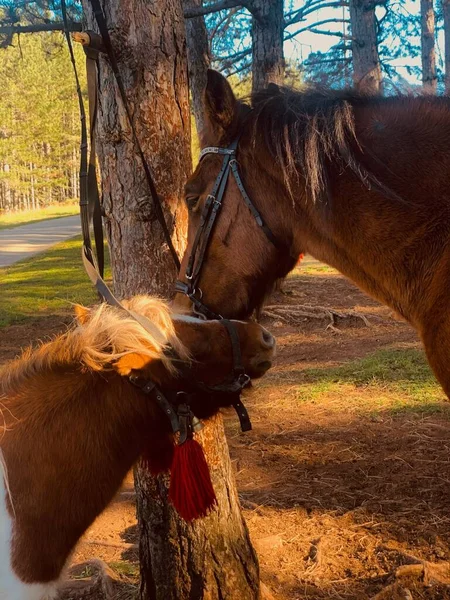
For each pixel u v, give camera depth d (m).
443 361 2.34
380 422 5.25
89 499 2.12
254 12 8.65
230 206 2.69
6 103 45.16
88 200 2.51
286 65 9.13
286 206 2.66
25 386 2.15
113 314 2.13
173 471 2.06
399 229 2.44
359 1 11.72
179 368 2.10
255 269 2.73
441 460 4.45
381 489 4.11
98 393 2.13
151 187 2.63
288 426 5.34
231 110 2.66
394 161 2.46
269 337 2.20
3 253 21.53
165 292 2.78
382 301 2.62
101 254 2.60
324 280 12.23
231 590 2.83
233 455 4.82
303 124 2.55
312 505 3.96
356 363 6.96
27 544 2.00
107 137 2.68
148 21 2.60
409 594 2.95
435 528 3.61
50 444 2.06
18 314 10.84
